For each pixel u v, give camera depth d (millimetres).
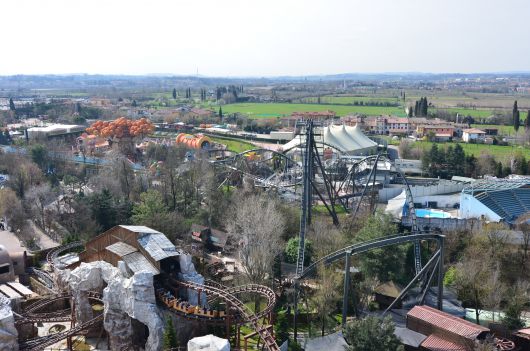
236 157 184000
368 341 66312
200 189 164625
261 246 105250
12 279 106438
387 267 102812
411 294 102188
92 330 87688
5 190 145750
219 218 144500
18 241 123188
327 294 89688
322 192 173750
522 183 160625
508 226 131750
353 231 126750
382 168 199250
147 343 77562
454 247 118938
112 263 88938
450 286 106750
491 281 96688
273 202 131500
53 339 79875
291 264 114500
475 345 73562
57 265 102750
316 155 143125
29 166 178750
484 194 152500
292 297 98062
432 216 145000
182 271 86000
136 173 188500
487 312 95500
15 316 82188
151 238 86875
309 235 121062
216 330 82312
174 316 79000
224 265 117312
